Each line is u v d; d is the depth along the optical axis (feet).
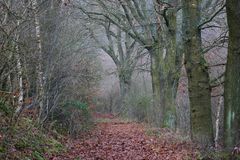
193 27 33.78
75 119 57.00
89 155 41.45
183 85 78.74
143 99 101.19
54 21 46.98
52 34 46.83
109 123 93.30
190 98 34.40
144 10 71.82
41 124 43.19
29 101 39.19
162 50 75.31
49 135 43.60
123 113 117.19
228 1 27.27
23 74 37.70
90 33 63.31
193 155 36.24
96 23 80.89
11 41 32.53
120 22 75.31
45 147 37.68
